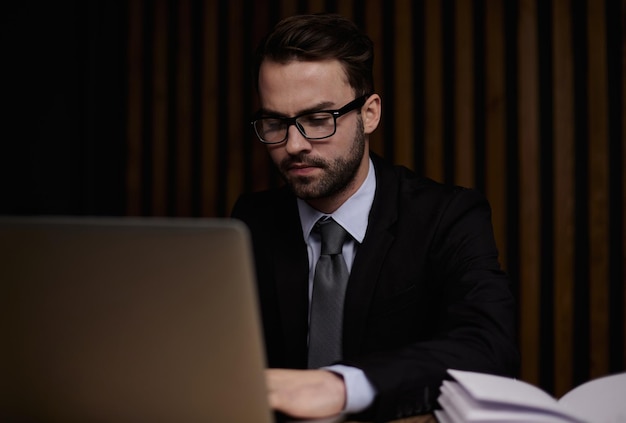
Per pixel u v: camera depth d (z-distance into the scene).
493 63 2.65
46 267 0.63
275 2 2.82
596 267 2.58
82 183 2.89
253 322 0.61
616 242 2.60
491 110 2.66
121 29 2.92
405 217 1.37
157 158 2.88
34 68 2.83
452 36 2.71
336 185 1.24
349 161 1.24
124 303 0.62
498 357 0.99
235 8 2.83
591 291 2.59
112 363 0.65
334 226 1.34
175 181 2.89
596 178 2.58
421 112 2.74
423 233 1.34
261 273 1.42
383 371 0.86
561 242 2.61
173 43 2.90
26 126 2.81
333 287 1.31
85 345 0.65
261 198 1.52
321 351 1.30
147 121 2.93
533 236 2.62
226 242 0.59
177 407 0.66
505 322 1.07
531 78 2.62
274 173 2.82
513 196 2.68
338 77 1.20
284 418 0.79
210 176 2.85
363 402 0.85
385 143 2.76
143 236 0.60
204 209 2.85
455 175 2.68
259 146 2.81
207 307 0.61
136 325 0.63
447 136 2.72
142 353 0.64
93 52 2.89
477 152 2.71
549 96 2.64
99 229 0.61
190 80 2.87
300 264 1.35
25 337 0.66
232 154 2.83
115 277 0.62
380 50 2.72
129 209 2.89
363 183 1.36
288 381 0.84
